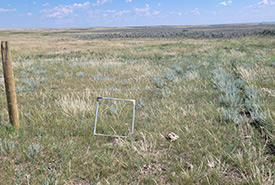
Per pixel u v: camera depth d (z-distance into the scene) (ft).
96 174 10.87
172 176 10.43
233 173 10.93
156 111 18.83
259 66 35.24
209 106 19.24
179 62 46.26
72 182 10.23
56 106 19.63
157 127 15.60
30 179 10.30
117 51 70.59
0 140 12.98
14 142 13.51
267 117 15.99
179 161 11.80
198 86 26.71
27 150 12.41
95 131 15.05
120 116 17.52
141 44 97.81
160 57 55.42
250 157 11.57
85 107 18.61
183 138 14.01
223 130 15.01
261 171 10.79
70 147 12.86
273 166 11.09
